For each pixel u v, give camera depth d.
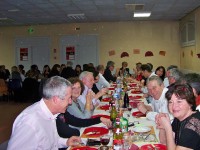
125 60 10.95
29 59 11.73
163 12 8.77
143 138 2.40
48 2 6.95
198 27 7.99
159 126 2.11
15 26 11.64
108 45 11.02
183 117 1.82
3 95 9.02
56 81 1.91
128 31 10.86
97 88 6.00
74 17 9.59
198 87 2.53
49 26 11.41
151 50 10.78
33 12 8.37
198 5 7.65
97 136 2.49
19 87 8.65
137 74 8.38
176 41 10.62
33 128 1.79
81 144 2.29
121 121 2.49
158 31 10.69
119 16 9.54
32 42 11.62
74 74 8.81
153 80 3.27
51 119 1.96
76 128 2.86
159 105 3.28
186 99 1.79
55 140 2.10
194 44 8.46
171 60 10.69
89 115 3.19
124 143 2.15
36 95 8.59
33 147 1.78
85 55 11.27
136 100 4.64
